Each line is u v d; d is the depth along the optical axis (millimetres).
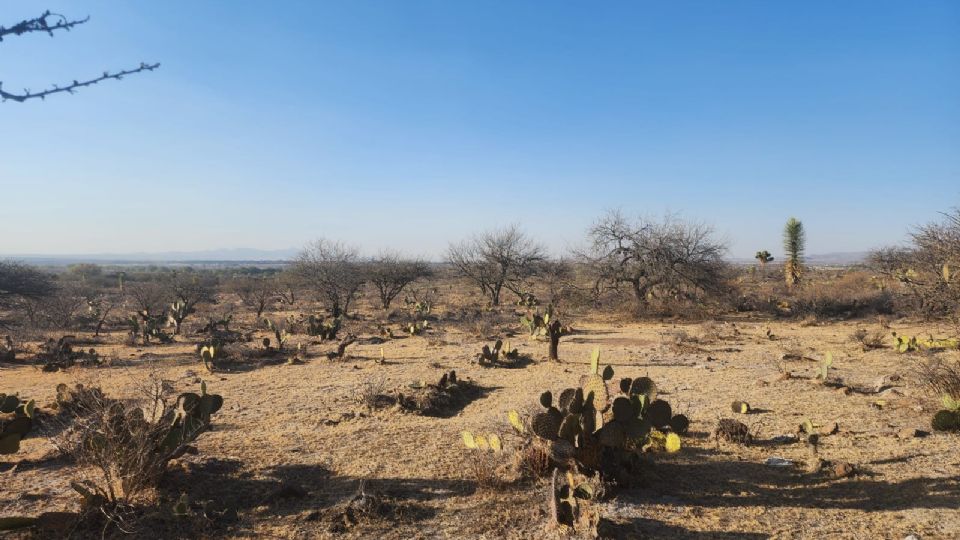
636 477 4965
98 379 10695
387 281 31078
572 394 4895
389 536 4047
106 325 22672
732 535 3986
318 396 9055
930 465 5246
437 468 5426
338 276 27125
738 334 17000
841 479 5035
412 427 7055
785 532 4016
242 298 36062
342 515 4340
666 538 3945
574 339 17062
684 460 5609
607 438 4715
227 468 5387
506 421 7145
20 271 22391
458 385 9344
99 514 4195
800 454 5766
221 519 4301
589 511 4059
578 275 28297
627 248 24750
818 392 8750
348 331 18891
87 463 5078
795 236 34594
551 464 5086
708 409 7781
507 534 4066
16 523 3836
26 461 5594
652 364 11953
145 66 3021
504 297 38219
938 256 11844
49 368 12016
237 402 8672
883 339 14898
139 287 27719
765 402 8148
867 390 8914
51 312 22188
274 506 4559
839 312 23281
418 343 16094
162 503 4465
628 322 22297
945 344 12453
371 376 10797
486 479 4961
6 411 6902
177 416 4918
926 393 7801
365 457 5785
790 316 23219
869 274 35125
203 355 11719
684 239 24047
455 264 34219
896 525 4078
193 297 28281
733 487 4902
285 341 16594
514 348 13891
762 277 44188
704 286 24109
